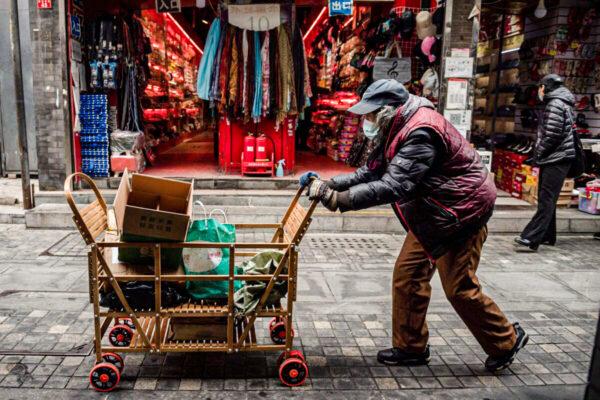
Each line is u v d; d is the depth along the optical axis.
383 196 2.72
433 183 2.86
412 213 2.96
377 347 3.47
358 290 4.46
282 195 6.84
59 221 6.25
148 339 2.93
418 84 7.53
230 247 2.80
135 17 8.71
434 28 6.84
